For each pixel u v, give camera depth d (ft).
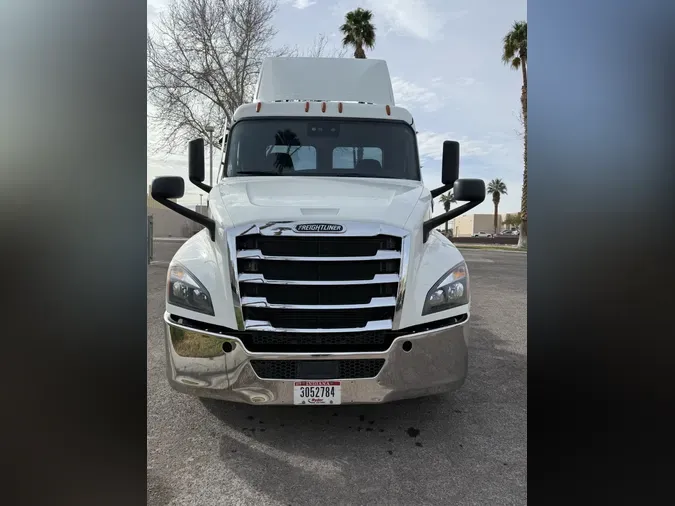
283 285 9.17
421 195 11.70
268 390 8.95
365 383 9.03
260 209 9.71
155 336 17.53
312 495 8.06
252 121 14.03
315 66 15.89
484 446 9.64
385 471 8.76
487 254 66.18
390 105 14.53
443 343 9.43
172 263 9.87
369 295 9.32
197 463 8.96
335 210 9.72
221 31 49.78
